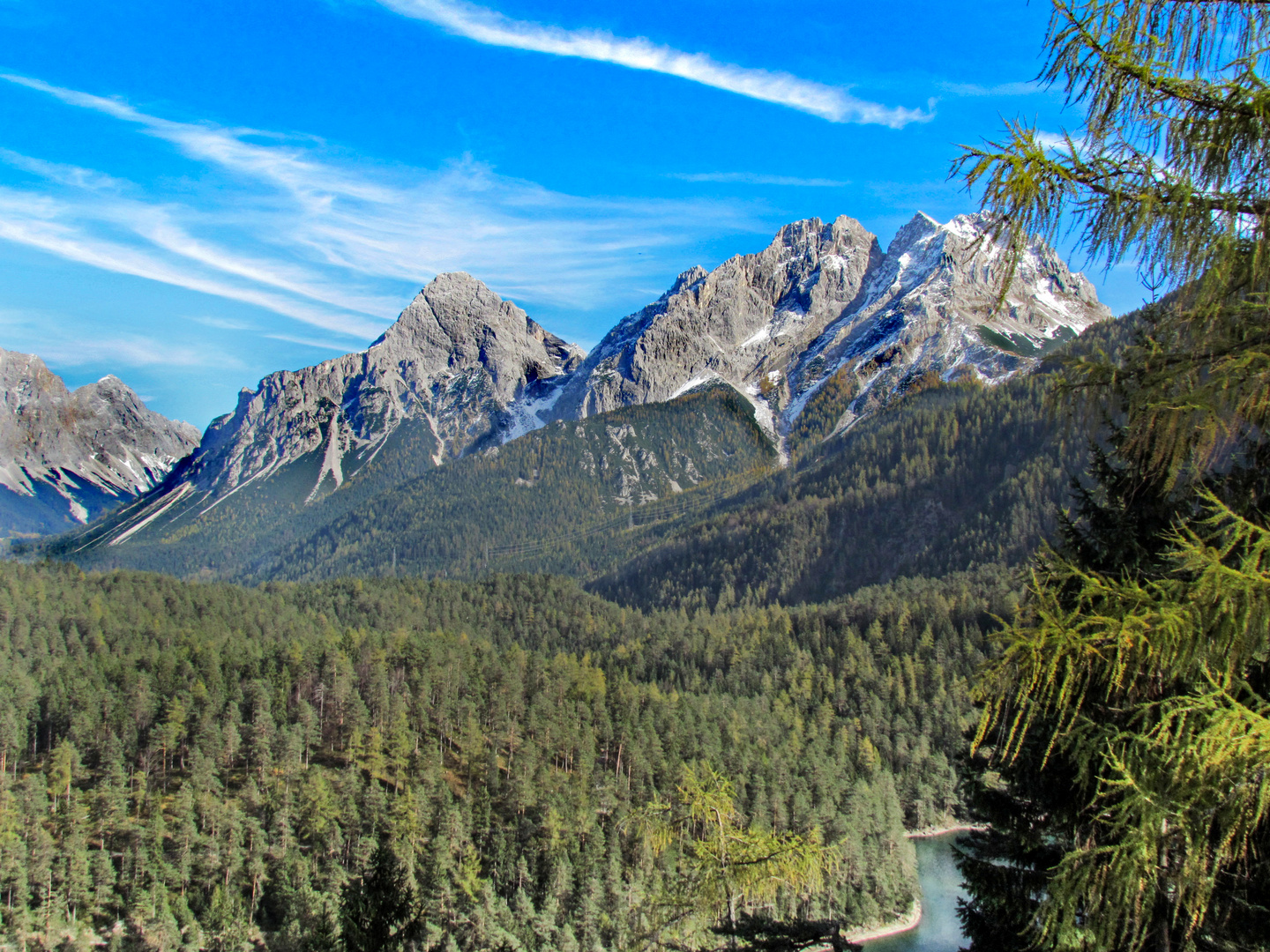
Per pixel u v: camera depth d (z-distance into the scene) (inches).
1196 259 366.3
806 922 789.2
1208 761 330.0
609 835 4227.4
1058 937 390.0
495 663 6884.8
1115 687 380.5
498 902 3718.0
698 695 6904.5
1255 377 367.2
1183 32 363.6
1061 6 368.8
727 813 935.7
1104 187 375.6
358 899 1244.5
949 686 6220.5
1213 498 364.2
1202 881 363.6
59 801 4655.5
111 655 7180.1
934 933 3577.8
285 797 4815.5
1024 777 715.4
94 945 3641.7
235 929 3688.5
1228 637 339.0
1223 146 355.6
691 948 864.3
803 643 7869.1
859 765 5438.0
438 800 4744.1
